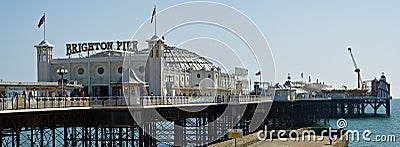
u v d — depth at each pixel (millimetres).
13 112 41406
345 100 169125
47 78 78062
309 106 131875
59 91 62219
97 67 77375
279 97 109312
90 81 77125
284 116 106938
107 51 78625
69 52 79000
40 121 48500
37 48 78500
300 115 123188
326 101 150750
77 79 77875
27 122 47000
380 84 184375
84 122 53938
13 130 46438
